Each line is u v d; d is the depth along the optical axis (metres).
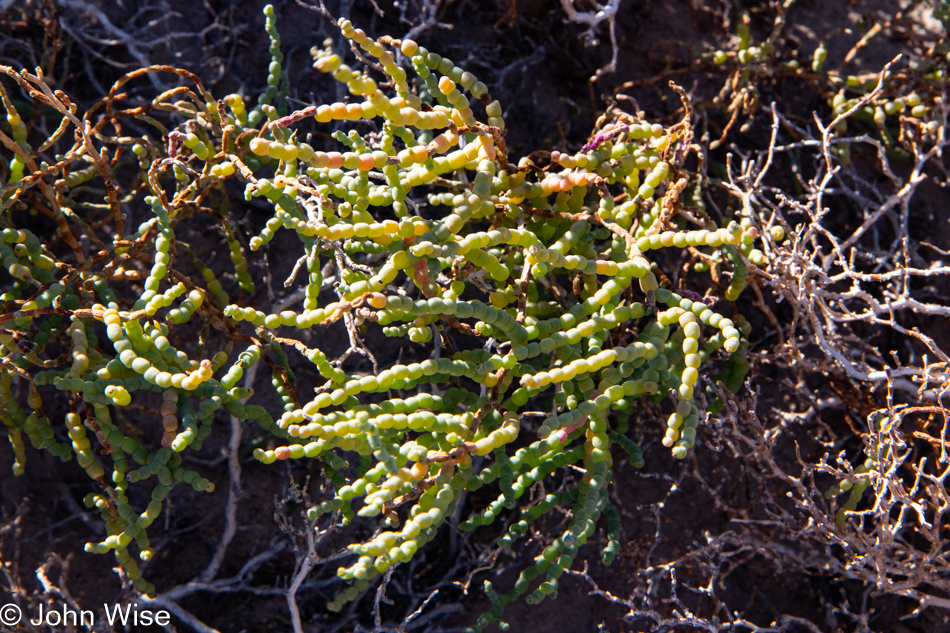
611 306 0.57
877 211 0.64
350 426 0.54
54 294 0.56
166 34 0.67
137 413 0.64
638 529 0.65
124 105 0.66
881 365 0.65
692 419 0.55
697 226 0.63
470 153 0.56
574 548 0.57
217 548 0.64
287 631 0.64
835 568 0.62
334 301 0.64
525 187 0.57
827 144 0.61
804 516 0.64
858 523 0.64
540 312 0.59
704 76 0.67
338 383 0.57
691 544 0.65
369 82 0.53
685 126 0.58
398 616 0.64
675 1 0.68
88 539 0.64
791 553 0.63
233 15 0.67
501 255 0.58
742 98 0.65
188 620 0.63
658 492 0.65
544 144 0.66
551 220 0.59
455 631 0.64
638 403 0.63
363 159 0.54
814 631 0.62
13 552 0.64
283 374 0.58
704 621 0.61
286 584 0.64
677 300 0.56
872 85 0.66
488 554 0.64
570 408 0.57
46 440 0.58
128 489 0.64
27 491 0.64
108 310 0.55
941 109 0.65
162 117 0.66
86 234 0.63
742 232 0.55
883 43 0.69
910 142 0.66
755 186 0.61
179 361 0.56
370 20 0.66
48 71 0.64
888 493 0.64
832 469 0.60
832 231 0.67
